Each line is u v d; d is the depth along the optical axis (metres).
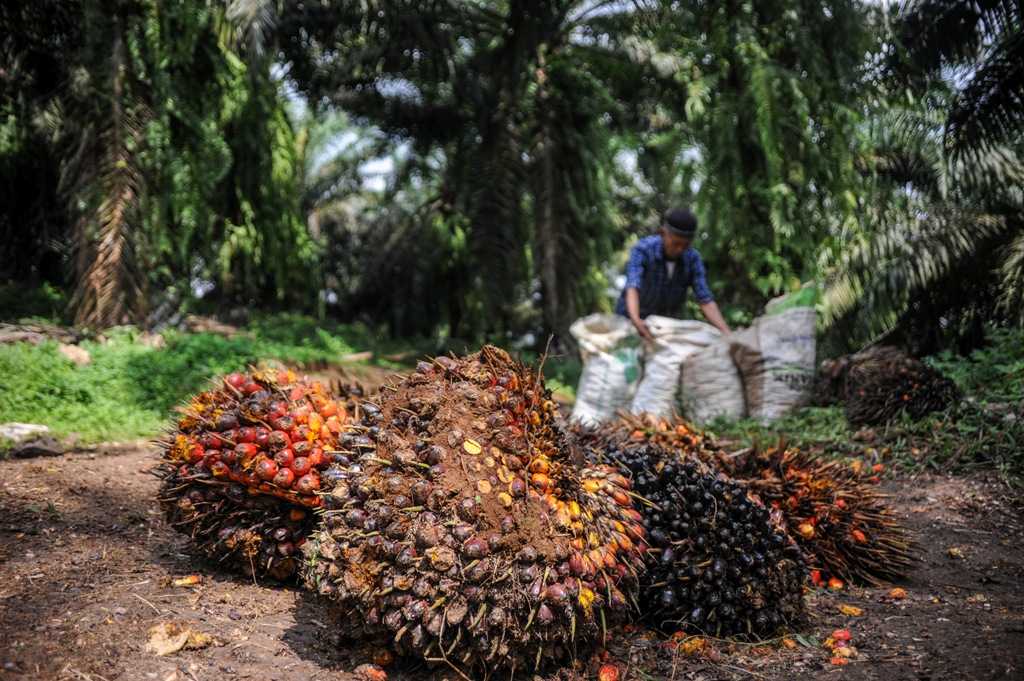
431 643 2.34
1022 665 2.44
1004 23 7.36
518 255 14.89
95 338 9.27
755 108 10.62
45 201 12.33
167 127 10.02
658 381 6.51
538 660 2.40
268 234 13.76
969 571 3.72
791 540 3.00
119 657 2.43
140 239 9.88
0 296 11.69
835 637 2.83
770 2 10.61
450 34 13.08
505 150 14.31
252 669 2.45
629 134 15.80
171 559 3.34
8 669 2.27
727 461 3.72
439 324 19.08
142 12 9.76
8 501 3.89
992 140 7.65
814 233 10.56
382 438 2.56
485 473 2.47
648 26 13.15
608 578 2.55
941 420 5.72
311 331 14.81
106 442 5.77
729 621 2.87
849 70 10.29
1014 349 7.12
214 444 3.03
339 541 2.45
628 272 6.70
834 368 6.61
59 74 10.48
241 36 9.84
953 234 8.39
